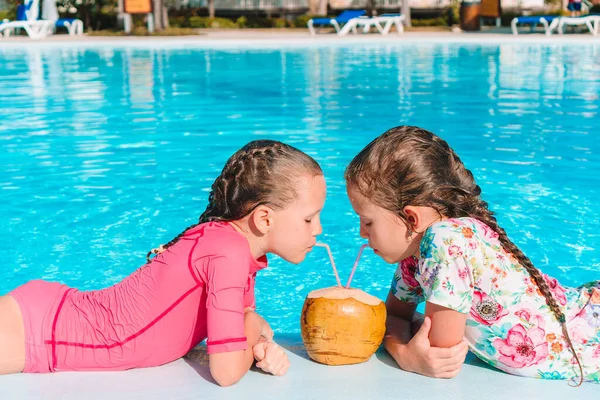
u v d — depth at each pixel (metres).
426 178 2.50
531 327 2.56
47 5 24.41
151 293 2.64
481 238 2.53
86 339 2.67
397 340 2.75
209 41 20.73
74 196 6.19
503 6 33.56
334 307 2.64
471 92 11.77
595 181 6.47
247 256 2.60
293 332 3.91
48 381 2.62
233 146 7.99
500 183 6.44
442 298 2.48
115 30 28.14
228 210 2.63
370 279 4.62
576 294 2.72
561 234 5.22
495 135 8.41
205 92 12.06
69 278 4.59
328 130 8.77
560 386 2.56
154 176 6.80
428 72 14.45
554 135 8.38
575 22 22.12
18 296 2.74
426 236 2.53
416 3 34.56
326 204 5.92
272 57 17.34
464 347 2.57
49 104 10.87
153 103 10.96
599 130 8.62
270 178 2.55
